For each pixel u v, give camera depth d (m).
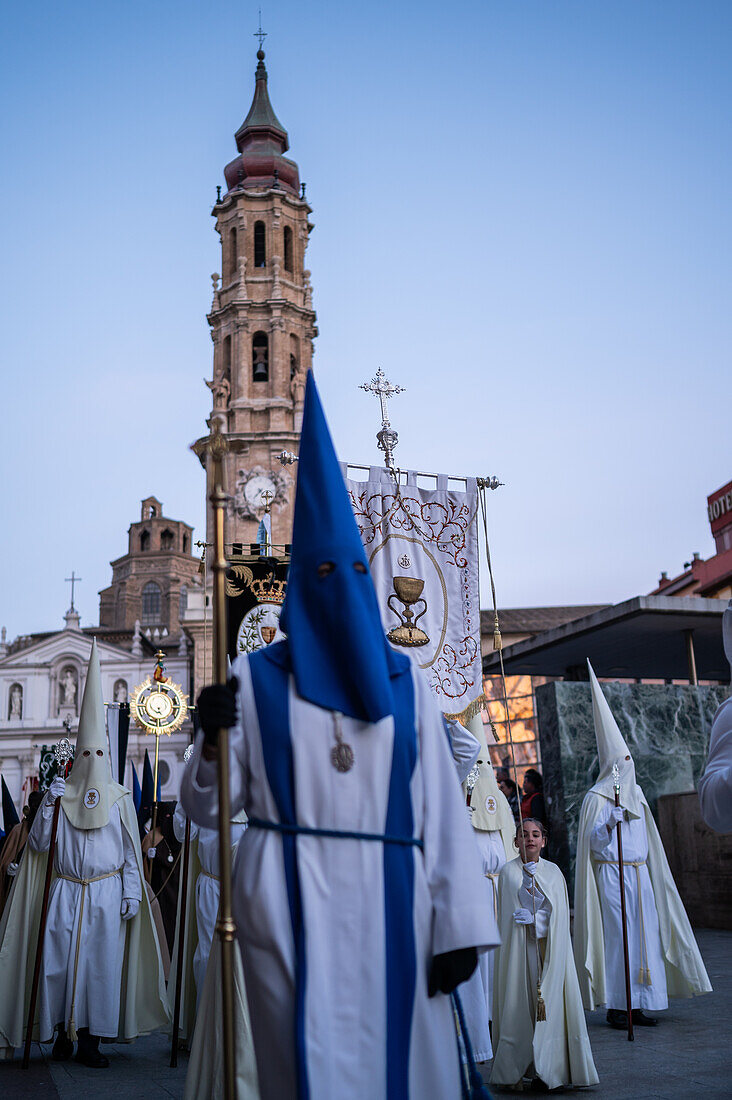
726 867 14.80
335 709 3.37
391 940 3.25
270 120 61.78
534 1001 6.53
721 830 3.90
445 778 3.59
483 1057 7.30
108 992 7.86
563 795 15.15
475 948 3.35
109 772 8.45
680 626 18.22
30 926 8.20
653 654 21.00
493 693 31.41
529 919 6.54
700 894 15.28
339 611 3.44
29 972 8.08
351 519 3.64
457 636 7.62
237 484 52.41
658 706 16.36
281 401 54.31
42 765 38.97
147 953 8.46
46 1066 7.76
